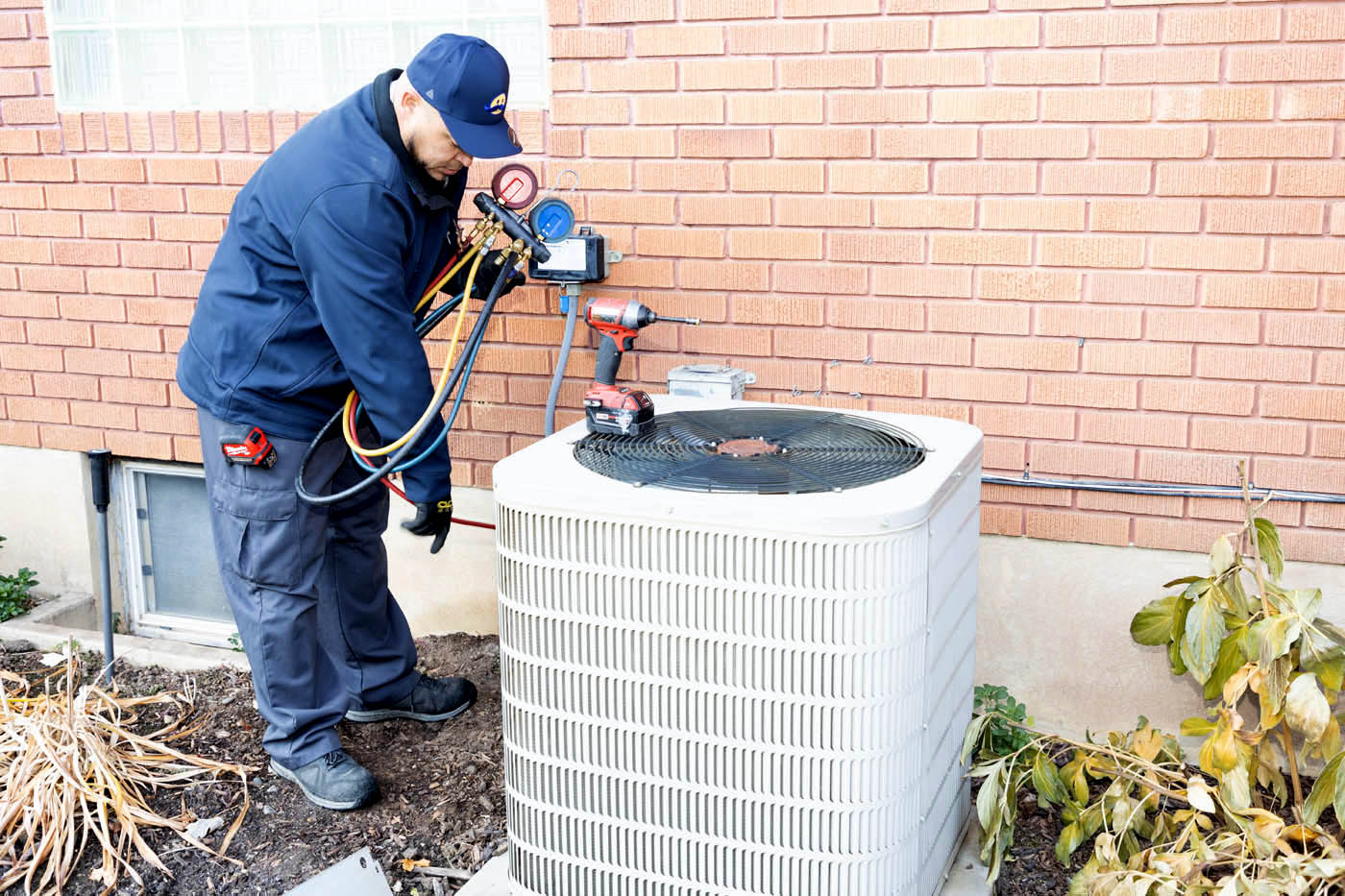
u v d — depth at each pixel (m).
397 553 4.02
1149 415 3.18
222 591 4.36
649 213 3.50
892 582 2.06
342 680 3.38
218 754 3.34
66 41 3.99
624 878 2.33
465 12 3.61
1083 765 2.79
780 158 3.34
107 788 3.05
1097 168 3.07
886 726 2.13
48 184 4.10
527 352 3.73
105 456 3.42
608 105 3.46
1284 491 3.10
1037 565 3.35
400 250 2.78
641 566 2.15
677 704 2.20
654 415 2.78
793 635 2.09
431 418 2.77
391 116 2.73
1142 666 3.31
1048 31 3.03
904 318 3.33
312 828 3.00
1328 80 2.86
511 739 2.37
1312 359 3.01
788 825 2.19
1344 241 2.93
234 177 3.87
